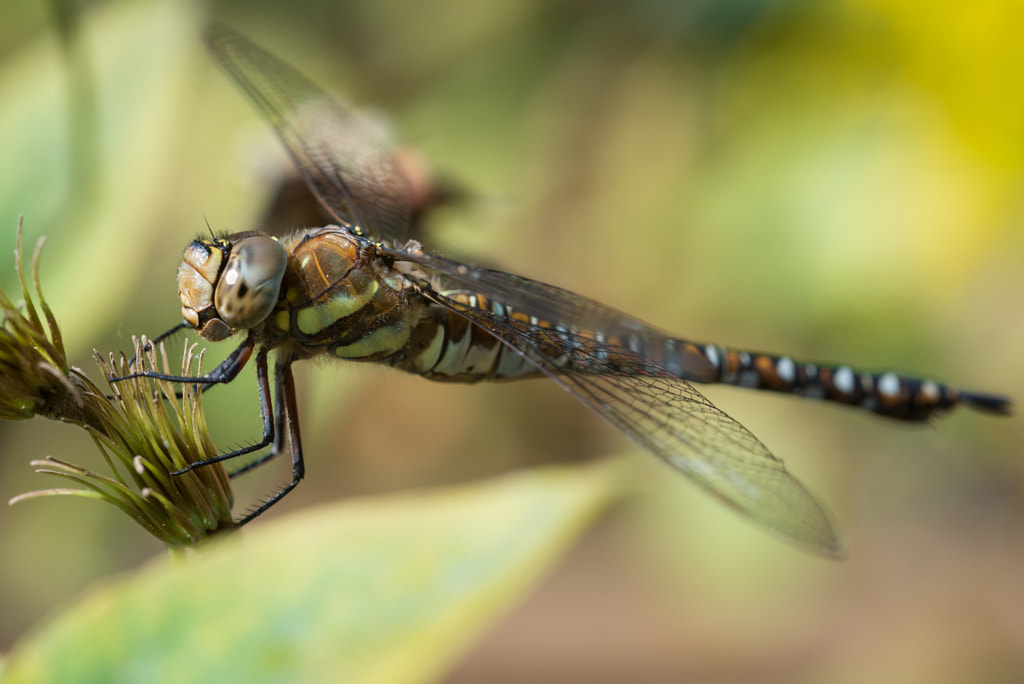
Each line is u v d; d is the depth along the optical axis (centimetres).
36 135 38
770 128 42
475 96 43
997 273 42
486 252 41
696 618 45
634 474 35
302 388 39
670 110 43
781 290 42
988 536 50
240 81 38
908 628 49
